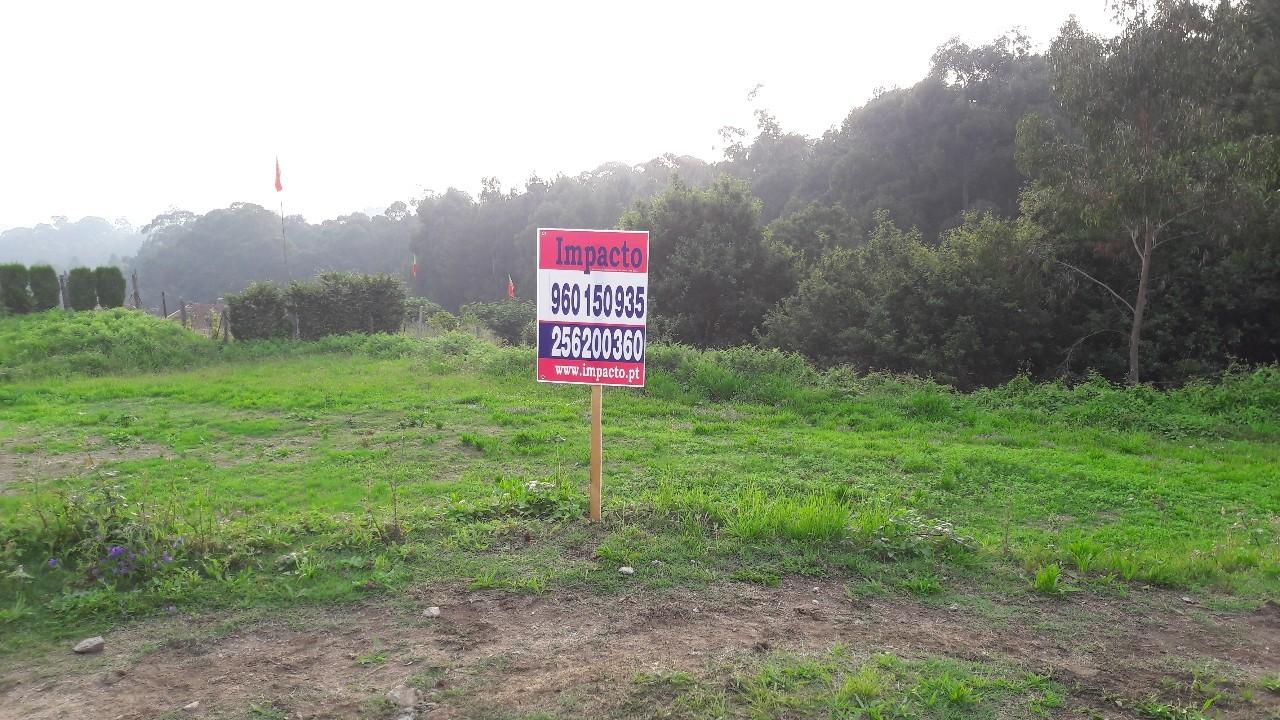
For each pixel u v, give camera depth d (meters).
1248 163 17.41
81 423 10.88
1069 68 20.20
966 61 49.72
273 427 10.65
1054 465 9.55
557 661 3.79
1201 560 5.73
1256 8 21.17
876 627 4.36
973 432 11.79
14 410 11.81
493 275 84.31
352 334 21.23
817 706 3.44
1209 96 19.38
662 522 5.88
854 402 13.55
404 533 5.40
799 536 5.65
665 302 30.59
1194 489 8.73
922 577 5.16
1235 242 19.83
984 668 3.89
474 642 3.98
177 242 94.44
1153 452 10.84
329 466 8.62
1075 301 22.98
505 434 10.48
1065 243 22.23
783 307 29.22
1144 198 17.97
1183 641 4.38
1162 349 21.80
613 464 8.91
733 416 12.45
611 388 14.38
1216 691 3.75
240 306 20.95
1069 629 4.48
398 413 12.02
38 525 4.90
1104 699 3.63
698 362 15.03
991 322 22.36
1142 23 19.17
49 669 3.66
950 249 23.66
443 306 84.50
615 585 4.75
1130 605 4.91
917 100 50.81
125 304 22.53
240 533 5.17
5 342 16.92
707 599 4.63
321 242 101.12
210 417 11.45
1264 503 8.11
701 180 70.62
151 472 8.23
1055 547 6.29
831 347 24.45
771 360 15.34
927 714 3.42
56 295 21.23
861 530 5.68
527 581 4.73
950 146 49.97
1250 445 11.23
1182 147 18.58
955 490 8.41
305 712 3.32
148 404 12.56
